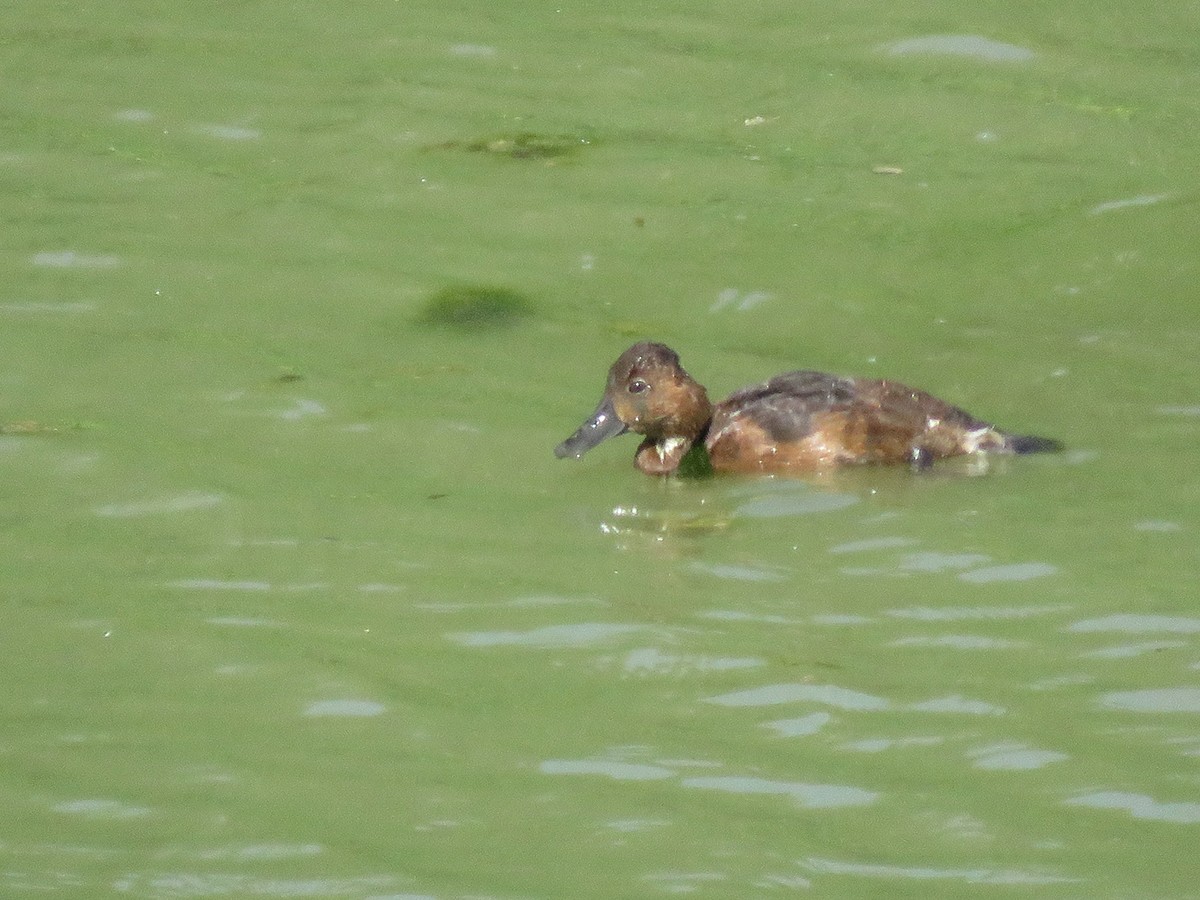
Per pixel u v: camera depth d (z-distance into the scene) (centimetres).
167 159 2473
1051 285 2139
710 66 2691
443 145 2495
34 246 2253
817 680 1430
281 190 2398
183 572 1616
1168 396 1878
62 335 2059
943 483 1745
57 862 1260
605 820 1286
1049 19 2795
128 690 1456
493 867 1244
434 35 2812
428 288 2167
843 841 1253
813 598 1551
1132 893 1189
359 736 1392
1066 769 1317
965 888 1201
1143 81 2603
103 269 2208
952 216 2297
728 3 2895
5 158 2469
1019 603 1526
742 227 2283
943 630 1492
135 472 1781
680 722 1391
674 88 2634
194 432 1859
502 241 2269
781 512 1711
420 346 2039
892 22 2797
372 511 1712
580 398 1922
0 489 1755
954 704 1394
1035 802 1285
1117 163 2403
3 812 1315
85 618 1551
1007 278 2156
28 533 1683
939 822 1269
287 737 1394
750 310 2105
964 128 2506
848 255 2216
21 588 1595
